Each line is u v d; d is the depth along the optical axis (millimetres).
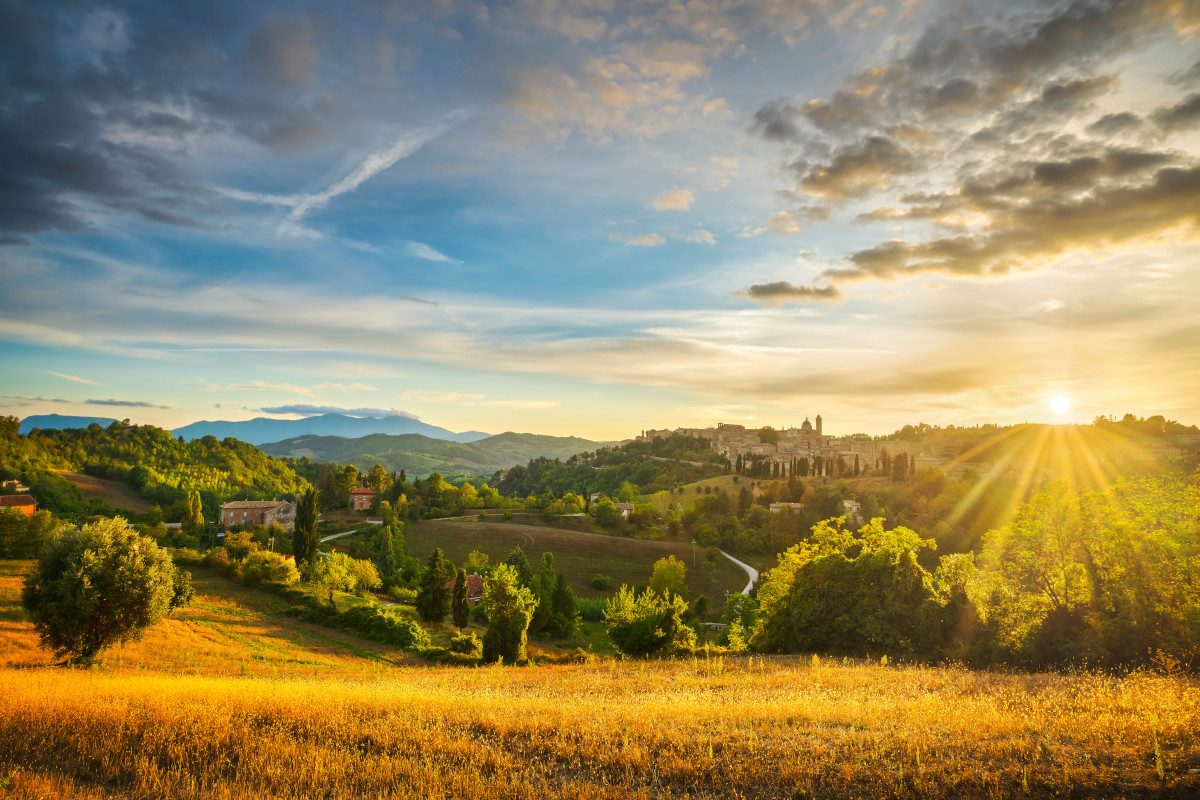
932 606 29766
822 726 12008
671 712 13469
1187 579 22156
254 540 96500
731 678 21953
